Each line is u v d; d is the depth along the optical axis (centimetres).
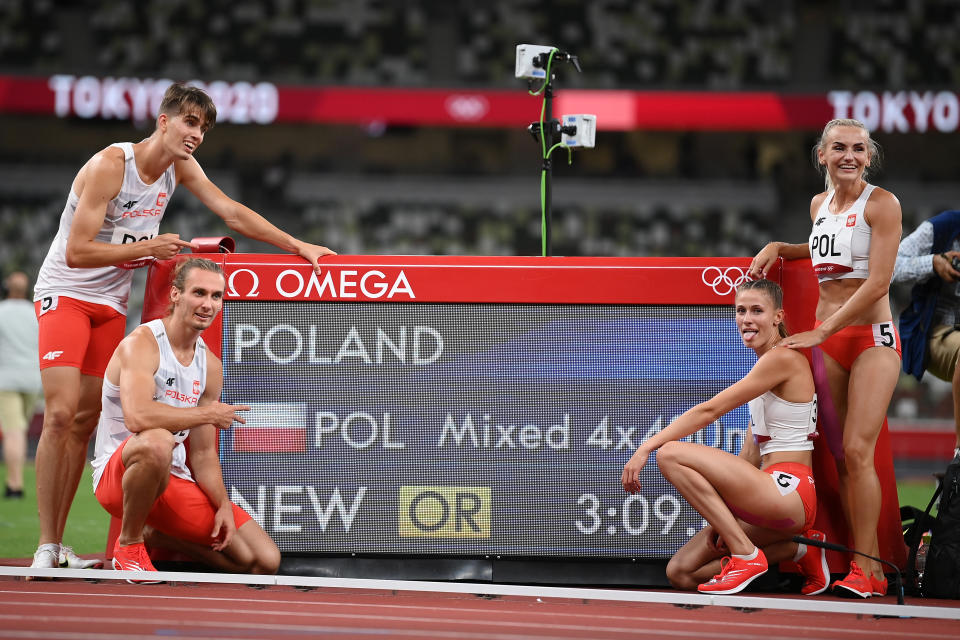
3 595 1250
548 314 1489
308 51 7812
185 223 7400
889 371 1414
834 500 1484
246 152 7844
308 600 1268
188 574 1372
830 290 1459
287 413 1488
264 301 1501
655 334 1492
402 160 7862
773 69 7769
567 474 1478
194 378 1435
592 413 1484
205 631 1046
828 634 1108
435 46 7844
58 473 1470
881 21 7712
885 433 1488
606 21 7862
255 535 1444
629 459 1466
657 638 1062
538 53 2106
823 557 1427
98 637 1005
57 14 7675
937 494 1450
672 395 1487
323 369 1492
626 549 1468
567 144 2070
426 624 1118
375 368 1490
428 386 1485
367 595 1327
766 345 1417
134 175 1501
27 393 2962
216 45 7769
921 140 7725
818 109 6844
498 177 7650
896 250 1391
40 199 7512
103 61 7700
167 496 1400
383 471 1479
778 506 1352
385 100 6900
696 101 6888
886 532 1478
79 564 1491
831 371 1458
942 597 1397
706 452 1361
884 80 7688
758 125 6844
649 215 7600
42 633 1020
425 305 1491
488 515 1473
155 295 1538
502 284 1491
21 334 2952
